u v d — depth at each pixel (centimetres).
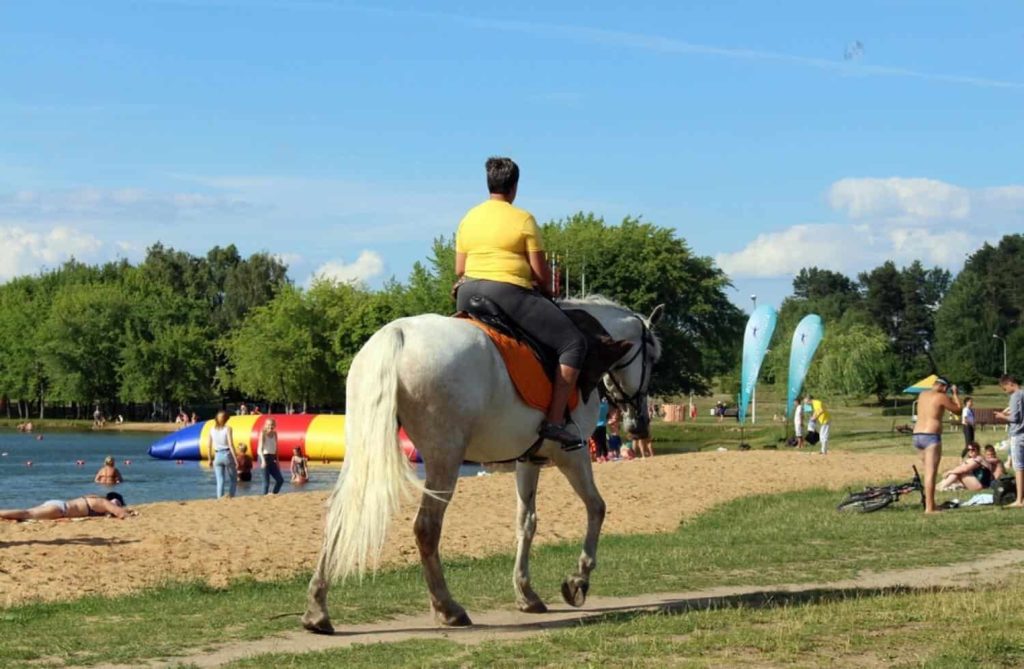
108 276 14362
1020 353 13712
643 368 1159
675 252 8375
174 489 3819
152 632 960
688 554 1471
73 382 10862
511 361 938
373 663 809
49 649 887
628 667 768
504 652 831
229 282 14775
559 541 1727
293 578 1336
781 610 1009
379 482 862
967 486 2425
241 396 12462
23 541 1516
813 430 5138
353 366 909
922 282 18712
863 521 1831
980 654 786
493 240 976
